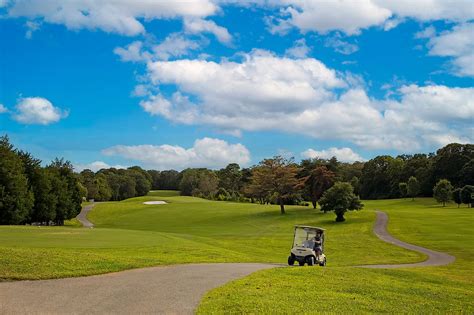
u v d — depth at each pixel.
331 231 66.44
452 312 14.28
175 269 19.83
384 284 18.39
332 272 20.39
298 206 106.69
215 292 13.95
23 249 20.67
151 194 191.00
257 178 96.56
